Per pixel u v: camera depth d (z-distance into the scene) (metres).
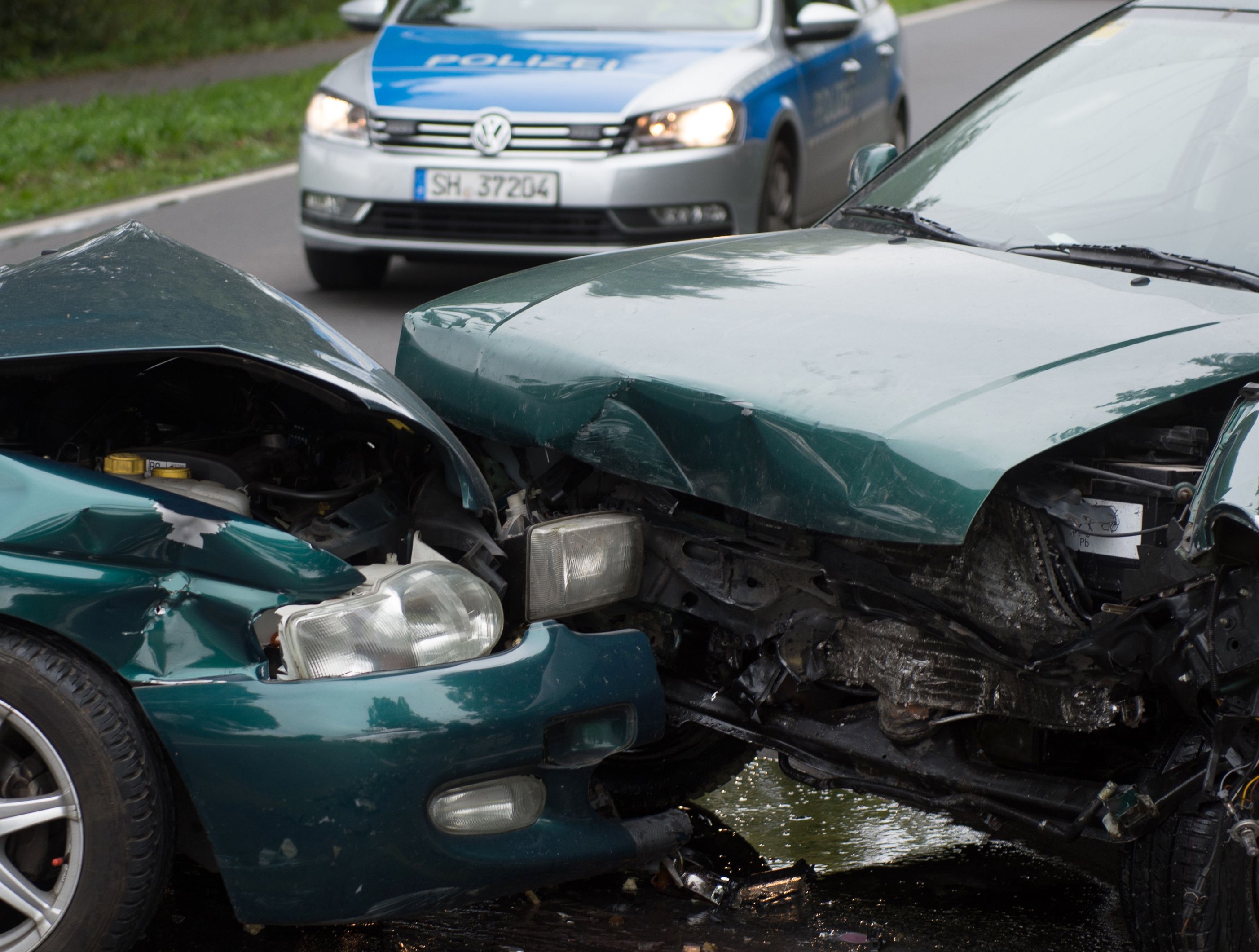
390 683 3.19
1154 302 3.81
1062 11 30.33
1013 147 4.95
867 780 3.75
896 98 12.41
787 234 4.93
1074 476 3.41
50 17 27.19
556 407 3.93
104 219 12.49
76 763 3.11
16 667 3.09
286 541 3.28
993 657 3.44
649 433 3.75
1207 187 4.44
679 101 9.04
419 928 3.63
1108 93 4.95
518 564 3.73
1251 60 4.78
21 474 3.22
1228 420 3.19
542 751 3.33
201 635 3.18
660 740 4.30
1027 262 4.25
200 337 3.51
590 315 4.14
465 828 3.25
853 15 10.44
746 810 4.45
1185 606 3.16
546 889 3.86
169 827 3.20
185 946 3.51
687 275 4.36
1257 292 3.95
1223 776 3.16
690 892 3.87
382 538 3.71
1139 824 3.28
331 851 3.13
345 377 3.60
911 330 3.70
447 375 4.33
